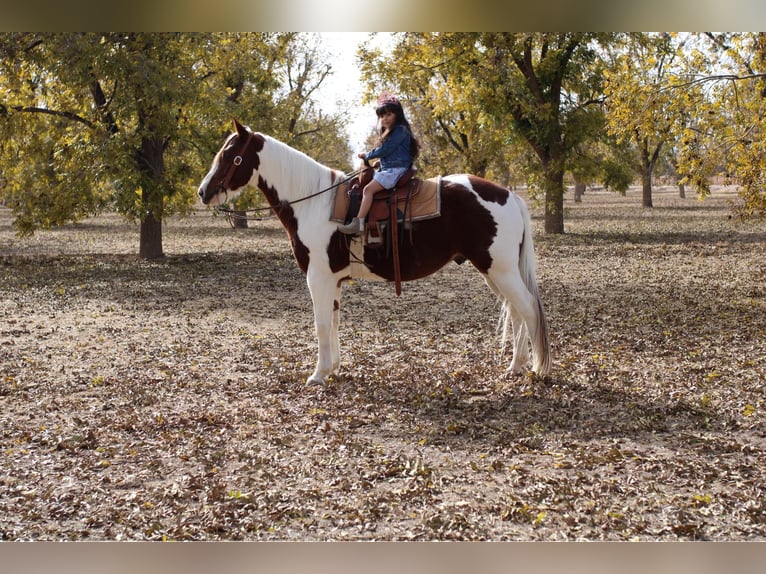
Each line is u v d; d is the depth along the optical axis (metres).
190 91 19.64
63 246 27.02
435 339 10.16
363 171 7.26
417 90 30.31
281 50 26.66
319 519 4.70
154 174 20.41
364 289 15.20
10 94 19.59
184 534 4.51
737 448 5.71
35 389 7.86
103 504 4.97
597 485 5.09
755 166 12.33
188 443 6.09
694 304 12.52
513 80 27.23
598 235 28.62
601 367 8.27
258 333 10.84
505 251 7.13
